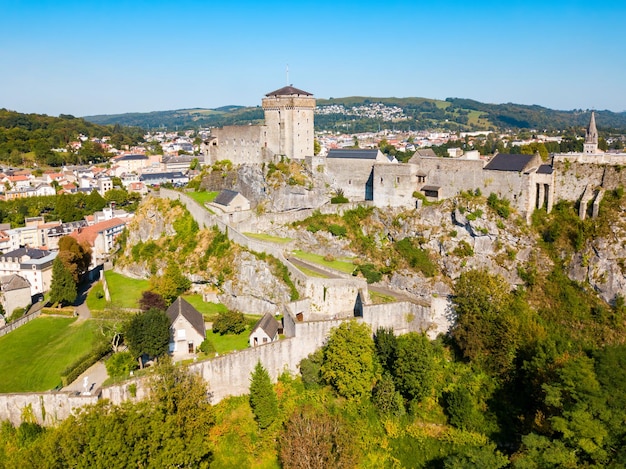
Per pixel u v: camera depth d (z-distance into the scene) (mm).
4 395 67312
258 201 137500
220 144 154875
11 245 195250
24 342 93438
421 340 82625
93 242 171000
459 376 83000
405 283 106125
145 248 128125
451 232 109875
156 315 78375
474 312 84375
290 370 82125
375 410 78125
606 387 64438
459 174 113438
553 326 93375
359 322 85875
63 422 60375
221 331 89750
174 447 58656
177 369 68625
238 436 71500
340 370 78688
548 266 100625
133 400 68000
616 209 98688
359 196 132625
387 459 72688
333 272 101188
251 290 102250
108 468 54938
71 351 88000
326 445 66375
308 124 145250
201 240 119625
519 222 104875
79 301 119188
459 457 65188
